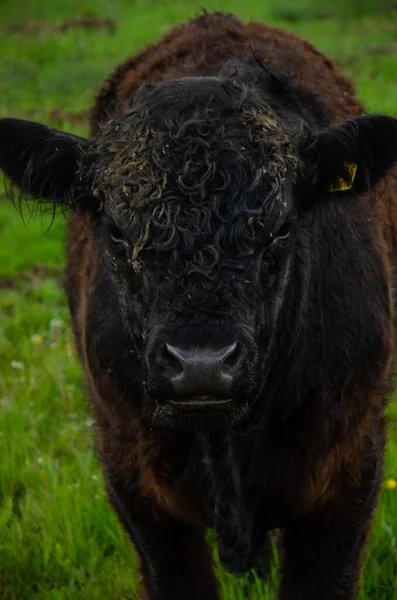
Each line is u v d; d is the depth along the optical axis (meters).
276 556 7.61
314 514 6.34
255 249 5.31
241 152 5.45
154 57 7.47
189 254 5.19
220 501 6.15
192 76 6.32
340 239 6.27
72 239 7.70
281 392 5.97
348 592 6.46
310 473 6.13
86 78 21.80
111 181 5.54
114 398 6.20
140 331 5.47
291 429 6.07
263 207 5.36
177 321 5.07
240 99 5.73
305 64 7.19
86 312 6.45
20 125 6.06
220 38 7.26
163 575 6.49
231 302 5.13
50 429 9.58
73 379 10.23
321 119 6.41
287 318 5.86
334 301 6.12
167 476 6.18
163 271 5.20
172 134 5.50
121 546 7.93
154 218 5.27
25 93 21.19
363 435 6.27
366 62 21.03
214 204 5.29
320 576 6.41
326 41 23.55
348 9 26.67
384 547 7.62
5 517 8.19
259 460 6.12
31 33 26.12
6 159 6.14
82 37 25.56
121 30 26.31
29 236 14.64
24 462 9.06
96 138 6.02
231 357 5.06
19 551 7.96
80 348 7.11
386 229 7.05
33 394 10.05
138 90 6.29
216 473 6.11
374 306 6.34
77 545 7.92
